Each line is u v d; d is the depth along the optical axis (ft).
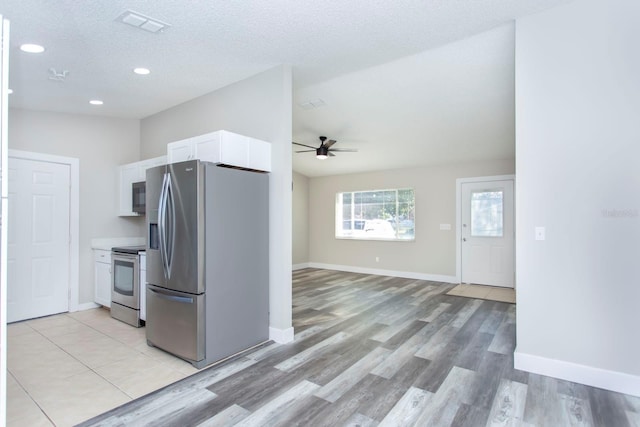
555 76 8.31
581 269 8.07
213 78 11.84
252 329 10.53
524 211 8.66
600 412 6.93
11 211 12.97
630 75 7.63
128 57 10.08
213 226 9.39
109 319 13.39
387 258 24.06
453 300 16.61
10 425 6.57
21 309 13.14
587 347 8.01
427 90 13.20
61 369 8.98
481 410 7.04
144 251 12.20
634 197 7.59
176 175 9.53
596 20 7.89
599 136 7.89
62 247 14.21
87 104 13.80
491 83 12.43
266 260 11.12
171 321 9.67
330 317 13.78
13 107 13.21
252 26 8.63
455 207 21.25
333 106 14.92
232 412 6.98
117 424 6.61
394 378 8.46
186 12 7.91
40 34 8.68
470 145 18.16
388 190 24.35
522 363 8.75
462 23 8.83
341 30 8.95
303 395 7.66
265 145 11.14
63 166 14.33
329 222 27.22
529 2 8.02
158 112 15.37
